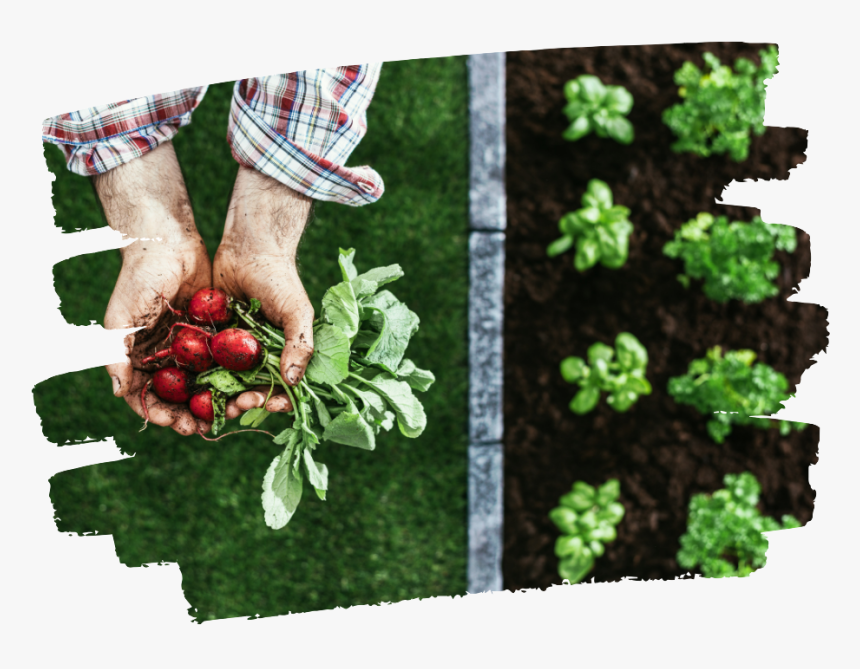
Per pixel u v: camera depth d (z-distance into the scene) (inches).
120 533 65.5
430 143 67.1
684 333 68.7
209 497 66.6
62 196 61.6
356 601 67.0
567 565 68.0
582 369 67.9
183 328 61.0
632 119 68.0
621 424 68.4
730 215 68.5
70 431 64.7
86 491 65.3
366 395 61.8
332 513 67.3
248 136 61.0
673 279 68.6
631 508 68.5
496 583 67.8
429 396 67.2
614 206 67.9
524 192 67.7
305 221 62.1
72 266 62.6
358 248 67.0
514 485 67.9
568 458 68.2
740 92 68.2
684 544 68.6
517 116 67.6
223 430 66.9
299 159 60.9
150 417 60.9
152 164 61.2
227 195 65.5
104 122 60.5
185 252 61.2
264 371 61.2
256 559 66.7
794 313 68.4
